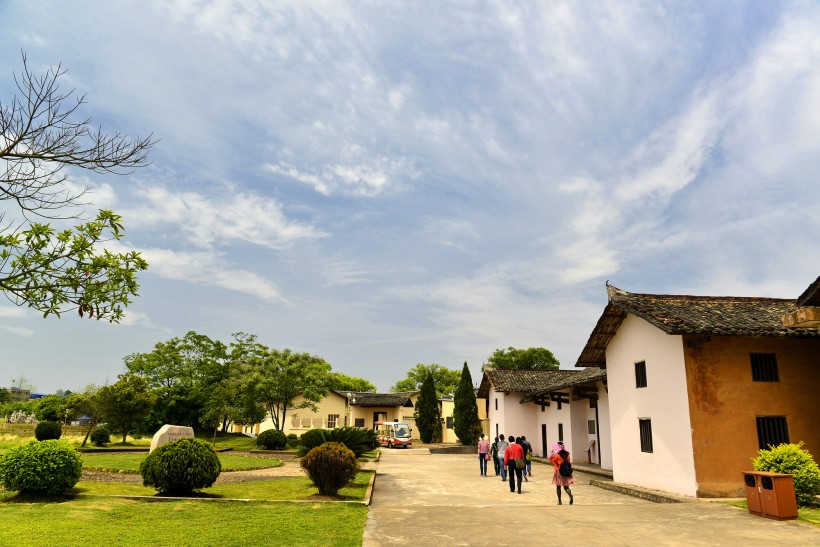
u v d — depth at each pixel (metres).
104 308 5.01
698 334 13.34
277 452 31.47
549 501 13.43
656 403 14.63
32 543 7.24
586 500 13.59
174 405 41.81
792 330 13.17
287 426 49.25
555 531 9.10
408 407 54.66
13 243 4.57
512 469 15.40
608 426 22.44
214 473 12.44
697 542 8.19
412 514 10.79
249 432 52.78
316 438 19.70
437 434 47.06
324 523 9.39
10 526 8.22
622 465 16.42
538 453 32.03
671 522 9.89
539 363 54.28
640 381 15.67
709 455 13.05
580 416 26.77
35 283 4.65
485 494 14.91
